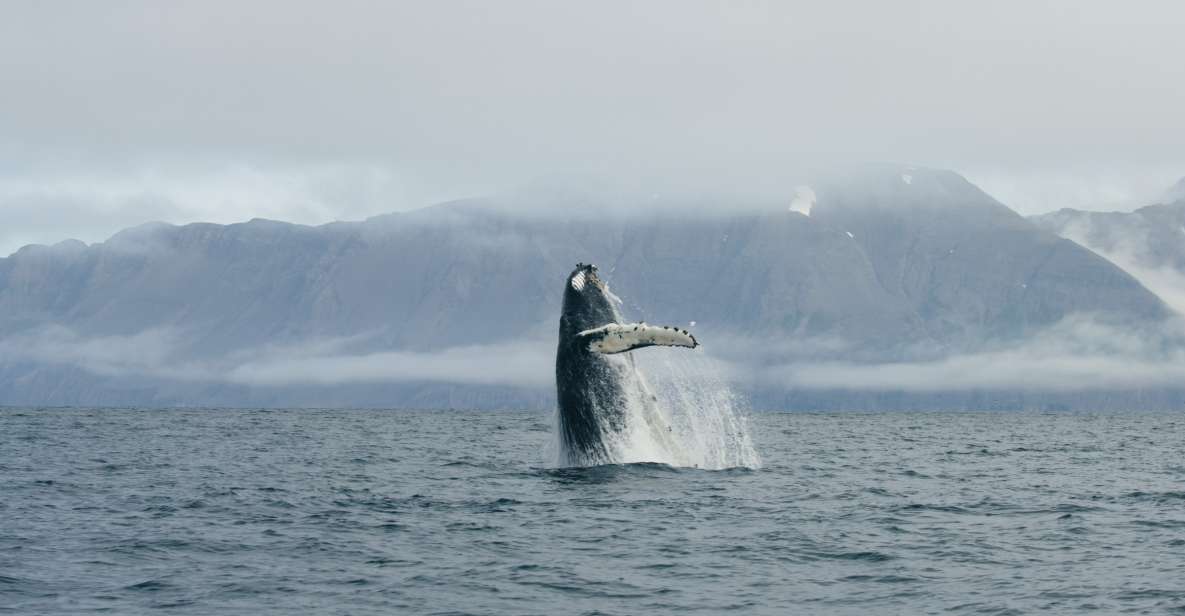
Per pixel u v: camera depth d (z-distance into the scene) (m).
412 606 75.50
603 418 126.12
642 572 85.50
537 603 76.38
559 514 109.75
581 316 124.19
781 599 77.69
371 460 189.88
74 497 128.38
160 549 93.88
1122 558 90.81
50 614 72.69
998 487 143.75
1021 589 80.06
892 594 79.06
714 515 109.75
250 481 148.50
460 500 121.94
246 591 79.31
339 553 92.50
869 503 122.81
